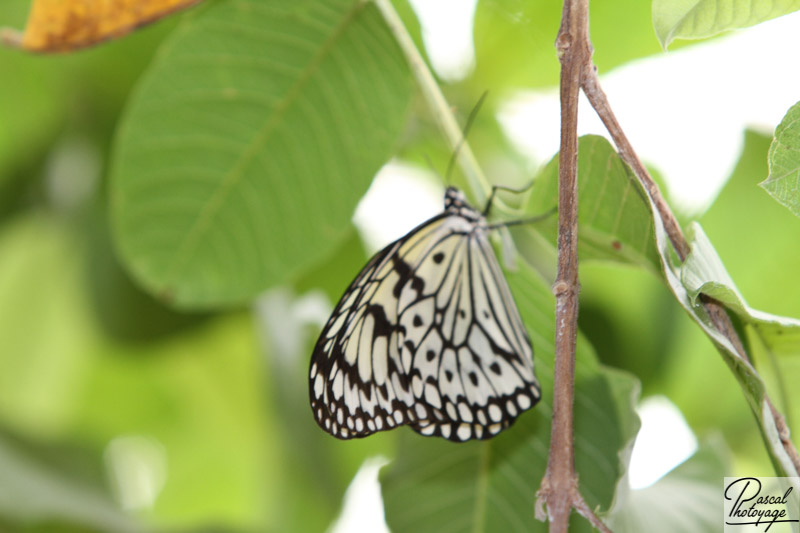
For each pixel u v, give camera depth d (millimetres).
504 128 1237
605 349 1247
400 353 1126
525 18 1168
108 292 1270
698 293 1059
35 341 1336
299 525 1295
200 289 1181
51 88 1258
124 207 1170
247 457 1436
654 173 1215
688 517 1136
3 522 1223
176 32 1149
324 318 1290
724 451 1165
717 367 1236
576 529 1110
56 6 1124
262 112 1160
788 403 1088
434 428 1123
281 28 1148
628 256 1103
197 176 1168
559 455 1057
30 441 1260
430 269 1127
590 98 1062
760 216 1199
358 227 1273
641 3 1173
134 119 1159
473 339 1121
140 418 1413
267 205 1171
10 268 1307
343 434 1121
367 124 1158
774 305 1207
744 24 1072
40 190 1280
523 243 1224
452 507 1140
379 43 1146
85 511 1240
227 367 1336
